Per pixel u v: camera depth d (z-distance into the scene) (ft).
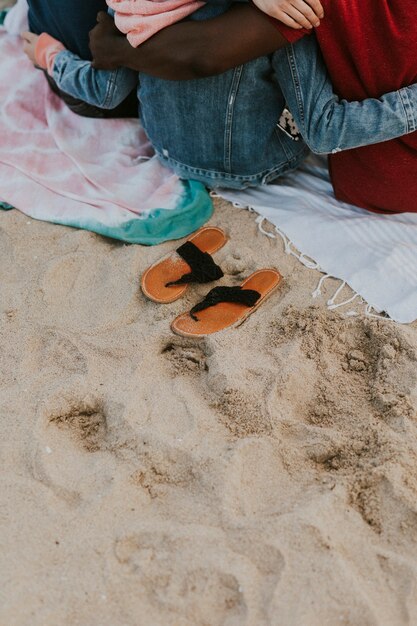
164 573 5.38
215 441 6.23
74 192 8.57
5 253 8.04
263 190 8.71
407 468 6.01
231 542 5.54
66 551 5.49
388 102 7.17
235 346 6.97
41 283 7.60
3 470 6.00
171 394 6.63
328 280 7.66
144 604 5.25
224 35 6.96
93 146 9.11
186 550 5.49
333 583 5.30
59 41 8.73
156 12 7.20
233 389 6.56
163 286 7.53
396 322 7.19
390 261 7.63
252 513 5.76
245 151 8.14
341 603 5.22
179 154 8.41
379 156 7.63
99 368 6.83
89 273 7.75
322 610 5.19
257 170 8.39
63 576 5.36
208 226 8.30
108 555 5.47
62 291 7.59
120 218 8.23
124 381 6.72
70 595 5.26
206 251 7.95
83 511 5.73
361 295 7.45
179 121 8.04
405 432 6.25
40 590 5.28
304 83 7.27
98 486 5.90
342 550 5.55
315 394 6.68
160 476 6.02
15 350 7.01
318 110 7.27
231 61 7.11
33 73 9.53
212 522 5.67
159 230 8.16
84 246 8.00
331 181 8.34
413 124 7.20
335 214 8.34
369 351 7.06
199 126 7.98
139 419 6.39
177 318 7.27
